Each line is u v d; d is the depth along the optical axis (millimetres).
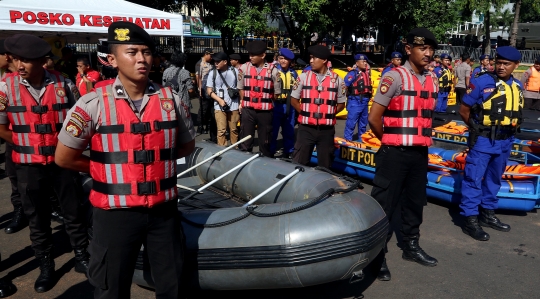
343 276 2850
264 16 15117
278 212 2914
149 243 2307
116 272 2203
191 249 2844
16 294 3305
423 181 3555
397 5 15906
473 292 3322
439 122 7227
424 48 3266
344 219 2848
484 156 4227
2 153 7527
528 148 6086
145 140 2135
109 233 2168
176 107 2307
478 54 28141
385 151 3453
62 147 2152
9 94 3193
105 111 2102
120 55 2062
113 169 2119
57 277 3559
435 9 16906
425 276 3566
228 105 6809
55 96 3307
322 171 3844
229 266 2809
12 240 4227
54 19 7867
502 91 4113
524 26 31453
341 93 5000
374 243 2895
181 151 2480
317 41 17672
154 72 11609
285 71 6785
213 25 14680
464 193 4359
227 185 4625
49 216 3432
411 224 3729
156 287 2377
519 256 3920
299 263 2738
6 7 7371
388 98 3334
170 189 2260
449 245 4145
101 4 8812
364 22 17156
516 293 3305
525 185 4734
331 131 5020
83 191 3551
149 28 8867
